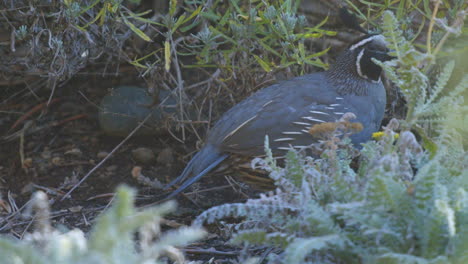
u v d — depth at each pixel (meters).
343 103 7.73
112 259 3.90
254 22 8.05
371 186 4.59
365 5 9.27
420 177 4.66
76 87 10.70
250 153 7.57
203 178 9.25
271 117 7.53
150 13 10.02
